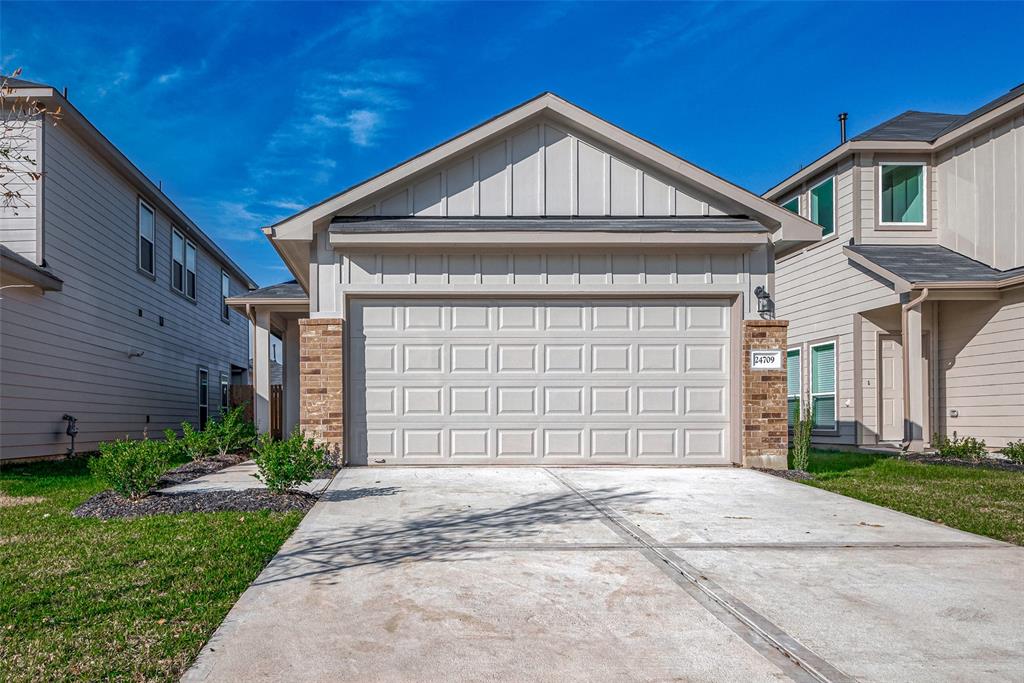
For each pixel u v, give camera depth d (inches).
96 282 506.9
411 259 356.5
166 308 660.1
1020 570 175.3
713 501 261.1
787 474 334.3
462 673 116.0
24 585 157.3
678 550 191.0
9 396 399.9
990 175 482.0
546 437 358.3
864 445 516.1
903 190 537.6
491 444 356.5
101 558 179.0
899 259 493.4
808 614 143.9
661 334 362.9
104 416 522.6
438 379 356.2
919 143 525.3
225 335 874.8
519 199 366.0
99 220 512.4
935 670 118.3
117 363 546.0
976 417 469.4
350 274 354.6
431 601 149.9
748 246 356.8
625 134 360.2
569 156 369.4
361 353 355.3
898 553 190.7
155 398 630.5
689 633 133.6
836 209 548.7
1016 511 249.4
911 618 142.1
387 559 180.7
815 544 199.0
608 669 118.1
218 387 844.0
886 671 118.0
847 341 530.6
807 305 587.2
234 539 197.2
